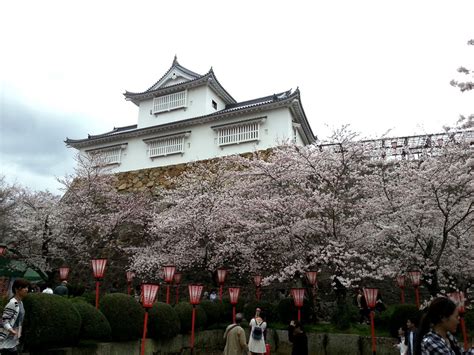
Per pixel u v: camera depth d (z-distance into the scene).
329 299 15.28
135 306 9.33
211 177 21.12
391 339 11.05
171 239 18.61
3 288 18.61
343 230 13.16
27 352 6.80
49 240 20.09
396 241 13.27
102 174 23.88
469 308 12.86
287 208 13.71
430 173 12.02
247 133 24.42
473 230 12.98
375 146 14.89
